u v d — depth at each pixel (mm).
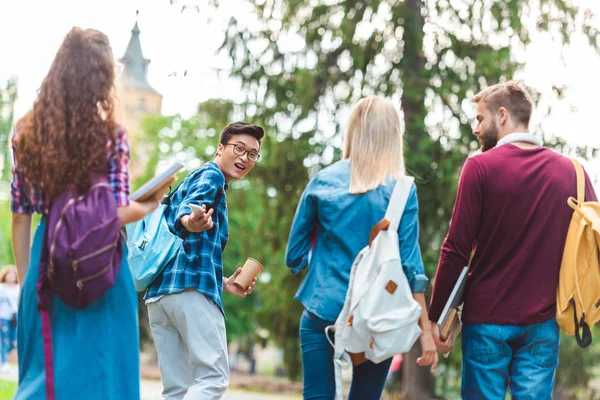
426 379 16547
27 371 3158
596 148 15859
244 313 18406
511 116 4578
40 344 3131
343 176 4285
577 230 4281
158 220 4547
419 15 15758
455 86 15547
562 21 15852
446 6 15938
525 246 4316
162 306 4520
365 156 4242
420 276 4164
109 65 3264
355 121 4305
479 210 4348
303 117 15914
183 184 4664
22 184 3240
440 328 4375
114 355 3150
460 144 15633
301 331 4277
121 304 3197
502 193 4324
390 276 4062
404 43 15820
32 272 3162
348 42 15734
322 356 4215
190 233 4547
